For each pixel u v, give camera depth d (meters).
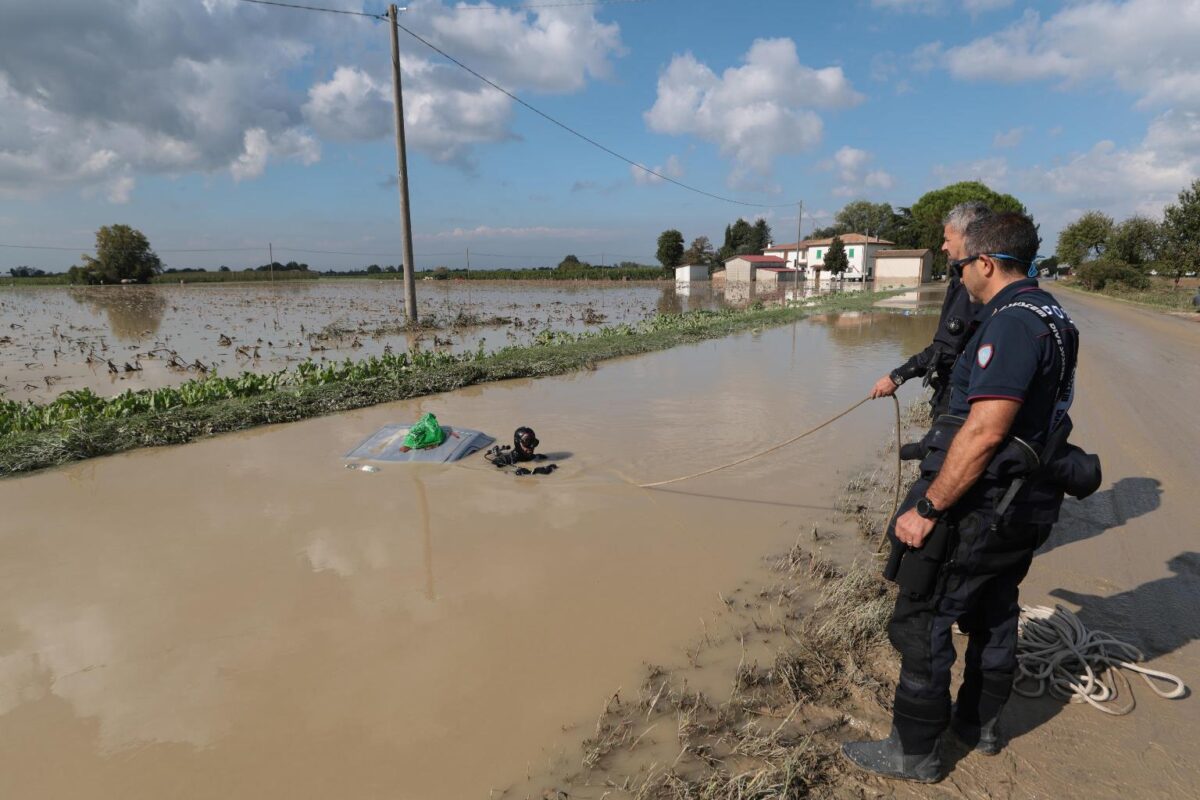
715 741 2.84
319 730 2.95
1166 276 44.72
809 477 6.20
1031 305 2.25
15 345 16.95
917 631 2.50
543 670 3.34
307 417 8.50
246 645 3.57
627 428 7.90
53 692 3.22
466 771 2.70
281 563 4.50
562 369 12.00
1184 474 6.07
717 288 57.91
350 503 5.57
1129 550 4.50
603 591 4.12
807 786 2.58
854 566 4.32
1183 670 3.20
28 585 4.21
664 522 5.18
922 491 2.49
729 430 7.81
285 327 21.64
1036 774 2.61
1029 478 2.27
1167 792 2.49
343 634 3.67
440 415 8.58
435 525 5.12
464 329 21.34
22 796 2.61
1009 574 2.53
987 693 2.66
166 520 5.22
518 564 4.48
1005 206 73.44
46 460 6.54
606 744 2.82
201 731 2.95
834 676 3.27
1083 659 3.16
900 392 9.97
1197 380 11.01
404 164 20.08
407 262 20.77
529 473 6.27
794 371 12.05
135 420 7.66
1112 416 8.36
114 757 2.80
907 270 65.62
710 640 3.59
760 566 4.45
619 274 81.81
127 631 3.72
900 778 2.61
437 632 3.68
